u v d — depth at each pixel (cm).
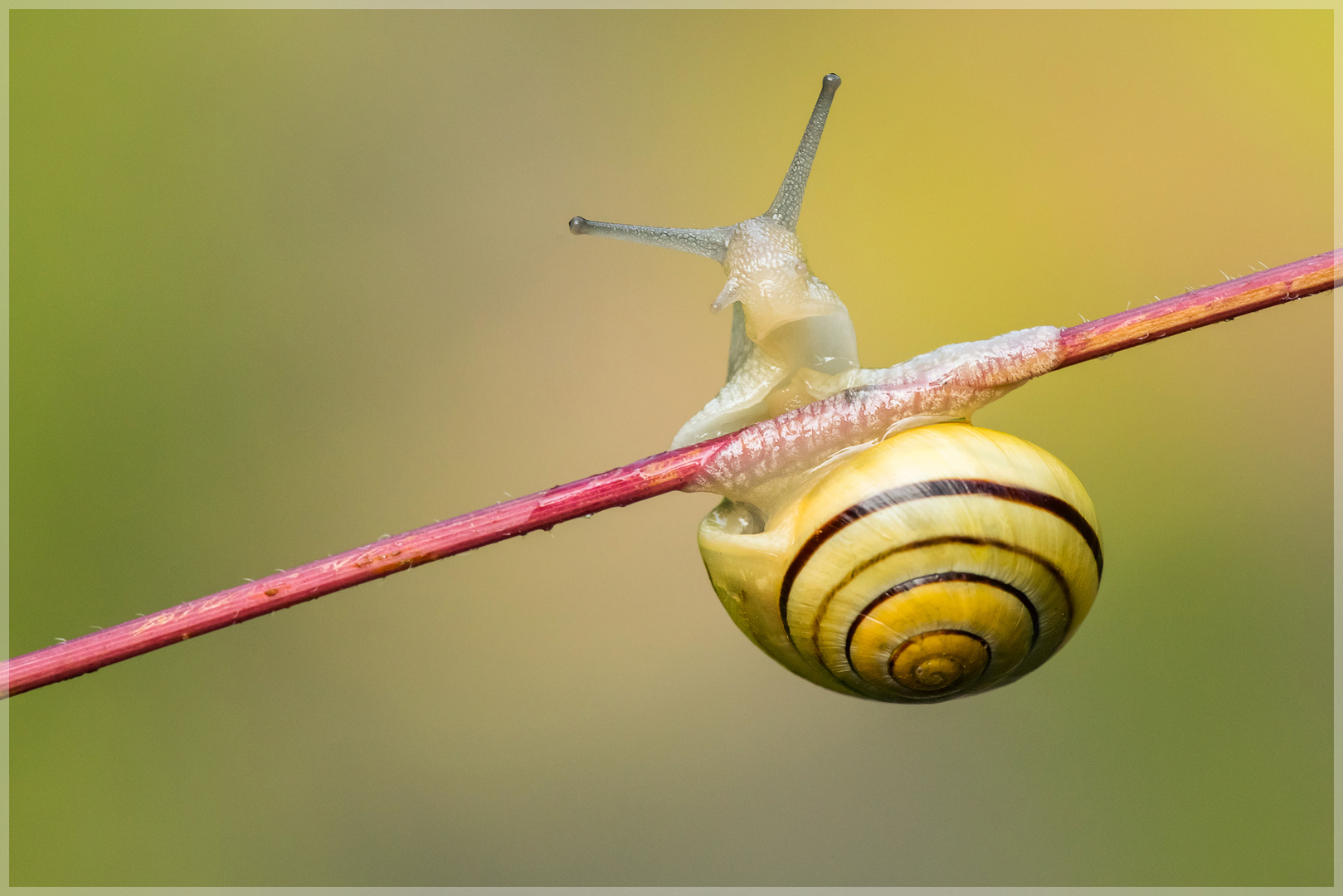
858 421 29
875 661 29
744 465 29
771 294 30
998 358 29
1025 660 29
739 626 29
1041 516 29
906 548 29
